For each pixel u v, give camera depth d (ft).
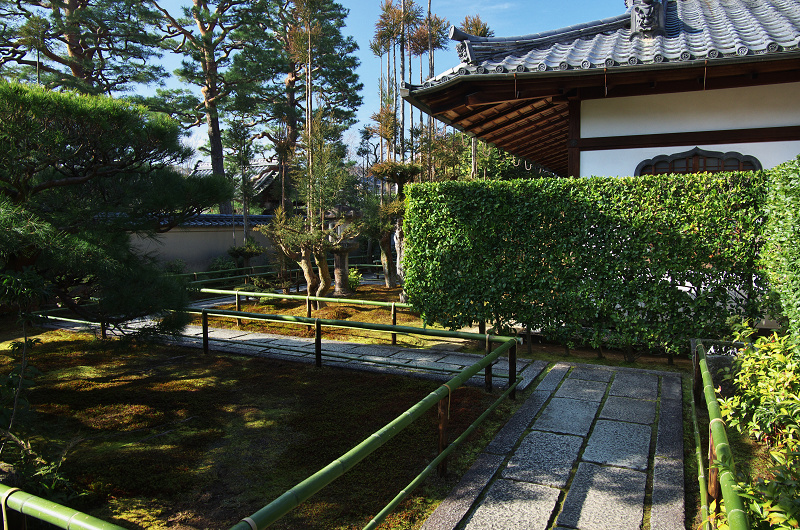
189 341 25.43
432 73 40.78
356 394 17.07
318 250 32.91
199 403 16.60
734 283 18.11
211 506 10.56
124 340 18.51
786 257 14.62
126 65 56.65
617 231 19.40
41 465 10.69
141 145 17.87
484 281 21.93
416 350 23.17
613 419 14.43
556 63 20.74
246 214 53.21
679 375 18.52
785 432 10.24
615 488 10.56
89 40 53.26
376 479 11.30
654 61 18.65
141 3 54.29
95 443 13.69
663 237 18.76
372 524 8.03
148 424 14.89
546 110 28.96
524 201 20.92
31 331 28.19
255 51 62.23
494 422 14.46
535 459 12.00
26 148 14.96
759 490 6.22
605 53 21.01
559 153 47.91
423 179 40.75
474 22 36.68
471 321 22.74
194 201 19.08
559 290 20.61
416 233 23.21
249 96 68.23
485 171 50.11
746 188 17.69
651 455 12.18
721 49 18.47
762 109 20.34
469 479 11.05
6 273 12.68
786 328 15.15
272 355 22.48
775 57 17.44
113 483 11.43
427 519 9.53
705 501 8.33
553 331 21.06
